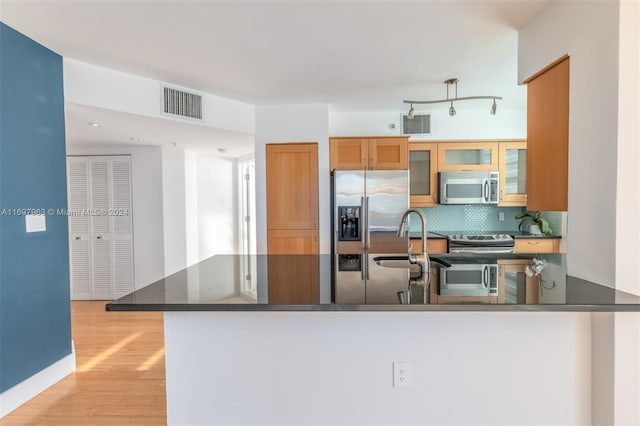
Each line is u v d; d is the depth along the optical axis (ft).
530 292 4.83
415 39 7.84
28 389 7.48
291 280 5.72
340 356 5.50
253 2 6.31
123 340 10.71
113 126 11.16
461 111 14.08
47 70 8.05
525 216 14.19
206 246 17.48
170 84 10.49
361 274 6.18
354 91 11.46
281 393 5.55
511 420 5.44
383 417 5.53
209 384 5.55
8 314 7.10
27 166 7.53
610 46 4.94
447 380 5.46
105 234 15.21
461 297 4.61
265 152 13.03
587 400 5.39
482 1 6.27
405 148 12.84
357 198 12.04
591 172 5.33
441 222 15.08
